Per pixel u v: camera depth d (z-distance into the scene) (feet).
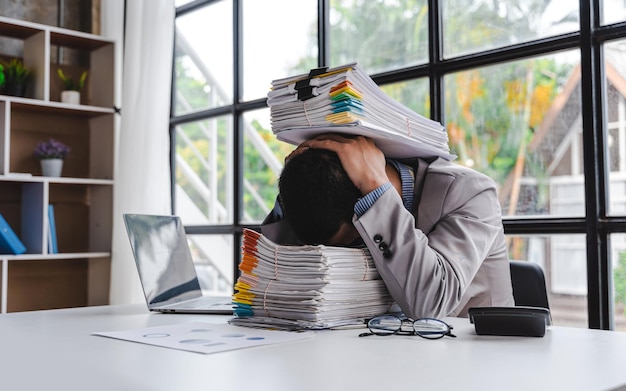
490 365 2.66
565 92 8.21
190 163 13.35
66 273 13.64
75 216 13.79
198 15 13.19
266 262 3.97
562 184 8.34
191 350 3.03
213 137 12.93
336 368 2.61
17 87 12.16
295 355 2.91
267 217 4.73
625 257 7.46
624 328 7.54
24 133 13.14
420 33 9.71
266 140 12.48
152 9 12.60
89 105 13.98
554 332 3.59
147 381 2.40
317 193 4.10
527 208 8.68
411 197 4.66
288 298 3.83
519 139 8.69
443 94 9.23
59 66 13.74
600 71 7.63
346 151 4.13
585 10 7.68
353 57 10.57
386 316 3.61
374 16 10.30
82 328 3.92
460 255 4.31
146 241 5.23
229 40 12.55
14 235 11.67
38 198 12.21
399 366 2.64
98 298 13.46
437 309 4.12
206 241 13.05
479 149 9.03
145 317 4.55
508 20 8.68
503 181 8.88
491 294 4.91
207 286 13.07
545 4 8.30
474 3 9.01
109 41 13.34
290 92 4.19
